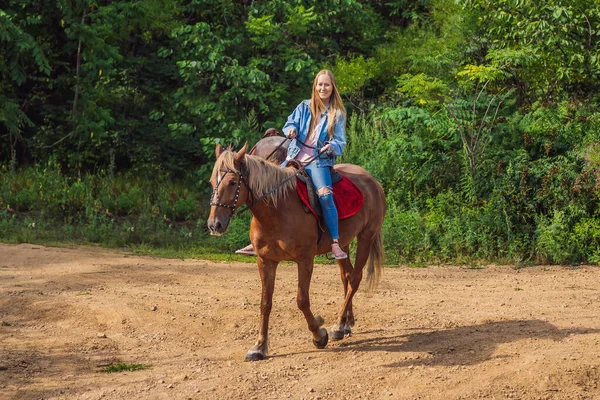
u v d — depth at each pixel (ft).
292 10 55.31
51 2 56.44
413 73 56.90
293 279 34.78
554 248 40.96
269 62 55.67
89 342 24.29
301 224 22.04
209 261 40.37
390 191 47.34
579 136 46.34
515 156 46.78
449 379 19.79
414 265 40.47
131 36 62.75
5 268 35.19
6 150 57.77
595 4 48.24
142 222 49.85
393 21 68.03
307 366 21.38
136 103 59.11
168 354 23.29
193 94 56.08
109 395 19.51
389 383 19.75
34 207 51.08
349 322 25.39
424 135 50.67
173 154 60.59
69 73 58.13
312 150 23.34
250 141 52.11
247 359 22.21
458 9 55.31
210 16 62.39
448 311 28.22
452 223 43.73
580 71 48.60
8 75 55.83
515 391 19.08
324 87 23.38
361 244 25.79
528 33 48.88
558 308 28.60
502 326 25.07
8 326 25.89
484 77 46.47
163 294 30.19
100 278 33.06
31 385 20.33
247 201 21.45
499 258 42.01
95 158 58.75
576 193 43.04
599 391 19.13
